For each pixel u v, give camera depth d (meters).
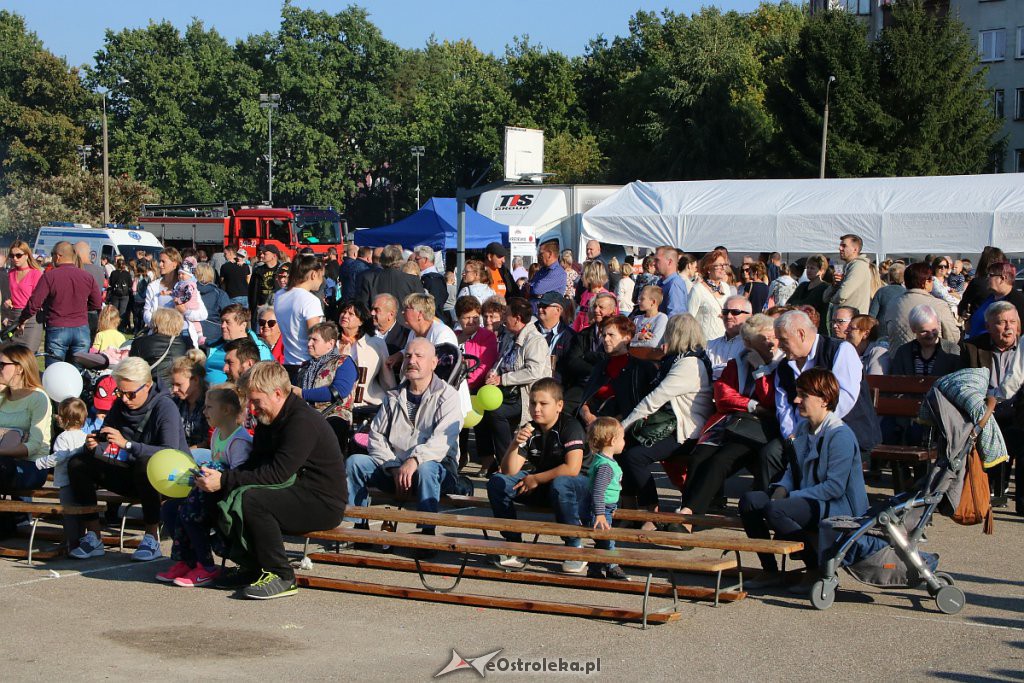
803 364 7.70
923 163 48.62
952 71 49.16
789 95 51.28
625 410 8.39
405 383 7.98
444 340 9.45
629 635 5.99
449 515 7.22
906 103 49.16
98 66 88.88
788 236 22.41
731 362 8.02
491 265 16.36
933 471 6.80
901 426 9.72
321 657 5.58
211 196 83.94
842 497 6.73
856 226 21.69
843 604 6.62
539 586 7.09
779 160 52.00
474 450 12.25
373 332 9.55
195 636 5.92
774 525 6.67
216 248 43.53
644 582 7.04
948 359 9.77
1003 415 9.13
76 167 77.31
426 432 7.84
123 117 88.50
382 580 7.21
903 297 10.33
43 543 8.19
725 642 5.86
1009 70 62.34
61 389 9.59
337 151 86.12
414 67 100.88
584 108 79.62
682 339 8.23
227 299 14.55
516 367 10.08
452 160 83.12
